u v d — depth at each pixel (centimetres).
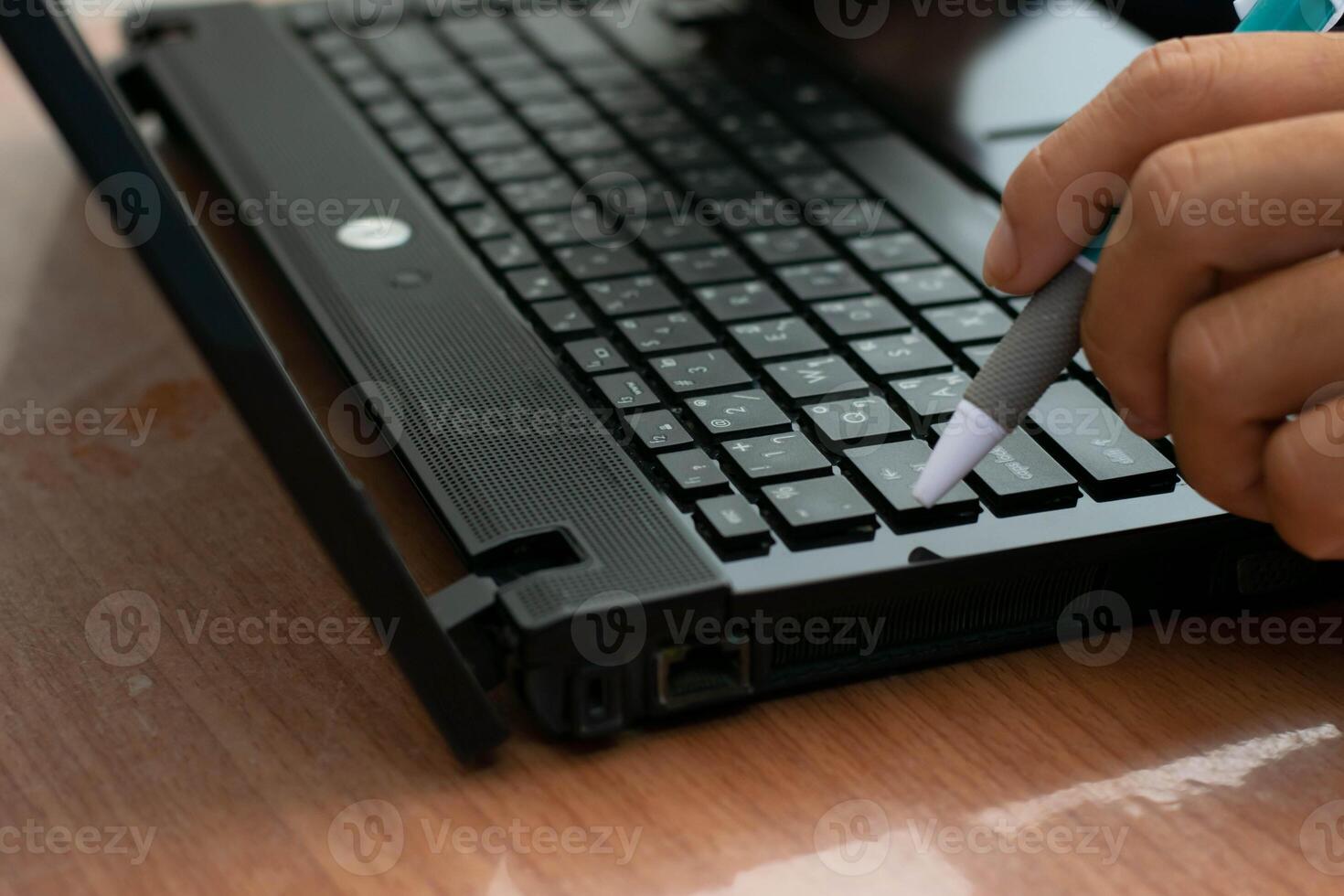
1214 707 36
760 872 30
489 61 71
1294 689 37
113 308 58
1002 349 35
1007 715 36
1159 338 34
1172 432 35
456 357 44
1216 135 32
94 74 28
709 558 35
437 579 40
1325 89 33
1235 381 33
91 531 43
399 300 48
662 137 62
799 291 49
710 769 34
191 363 54
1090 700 36
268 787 33
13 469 47
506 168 59
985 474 38
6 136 77
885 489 37
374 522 31
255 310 55
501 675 35
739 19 75
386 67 70
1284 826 32
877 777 33
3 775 33
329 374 50
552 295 48
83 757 34
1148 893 30
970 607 37
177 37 73
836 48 71
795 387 43
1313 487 33
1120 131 34
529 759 34
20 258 63
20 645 38
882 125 63
